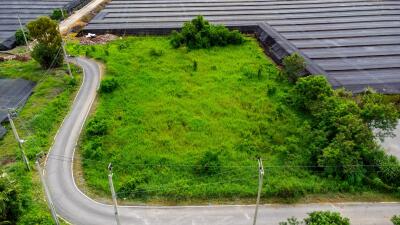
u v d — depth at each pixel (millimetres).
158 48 73562
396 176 38625
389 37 73562
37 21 61125
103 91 56625
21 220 33500
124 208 36406
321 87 49125
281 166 41156
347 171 38469
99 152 42969
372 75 59344
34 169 41281
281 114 50469
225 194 37688
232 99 55188
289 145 43781
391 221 34281
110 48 73438
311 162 41531
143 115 51156
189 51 72000
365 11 90188
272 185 38406
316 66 62281
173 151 44125
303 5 97625
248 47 74625
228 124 49094
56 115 51188
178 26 83500
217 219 35219
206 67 65375
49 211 35656
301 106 51094
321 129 43312
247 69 64062
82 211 36000
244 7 97562
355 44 70750
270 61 68562
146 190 37969
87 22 90938
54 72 63312
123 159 42594
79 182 39594
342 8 93125
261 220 35031
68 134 47531
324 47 70000
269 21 85312
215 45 74875
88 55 70125
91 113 52000
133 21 87938
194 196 37562
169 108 52688
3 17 89688
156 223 34781
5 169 40344
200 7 98625
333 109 44344
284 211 36031
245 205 36750
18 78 61500
